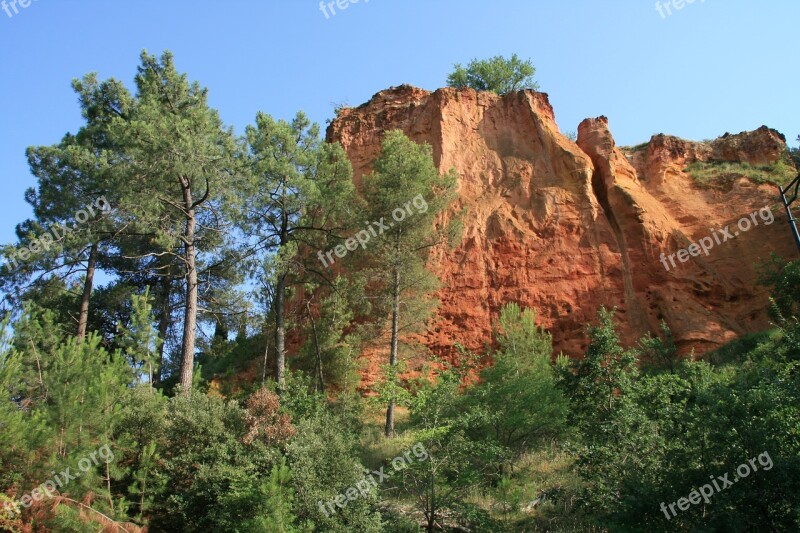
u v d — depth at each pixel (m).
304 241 23.73
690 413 11.75
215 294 25.47
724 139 38.56
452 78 46.41
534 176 33.78
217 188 21.77
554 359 28.12
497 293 29.91
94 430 14.10
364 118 37.28
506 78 45.88
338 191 24.11
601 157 34.75
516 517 14.80
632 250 30.78
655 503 11.30
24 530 11.73
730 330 27.67
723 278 30.34
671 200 34.47
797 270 25.33
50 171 24.34
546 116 36.84
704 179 35.38
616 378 14.70
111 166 20.86
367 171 35.12
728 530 10.50
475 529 14.30
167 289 28.92
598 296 29.62
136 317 19.70
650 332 28.38
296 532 12.54
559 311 29.23
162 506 13.96
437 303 25.09
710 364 23.95
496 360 21.12
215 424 15.24
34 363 16.92
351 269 24.69
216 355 29.23
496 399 18.64
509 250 31.03
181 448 15.12
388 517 14.47
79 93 24.44
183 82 24.25
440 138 34.81
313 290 26.44
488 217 32.38
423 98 38.06
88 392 14.45
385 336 26.91
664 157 36.53
